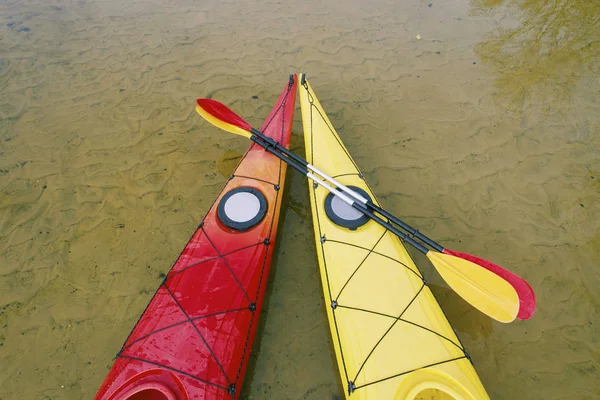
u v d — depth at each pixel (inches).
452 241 88.7
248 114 114.9
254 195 82.0
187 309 69.0
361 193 81.8
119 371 63.1
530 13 145.2
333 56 131.3
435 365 63.5
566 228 90.3
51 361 74.7
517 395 70.7
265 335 76.7
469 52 131.7
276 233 87.5
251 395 71.1
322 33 139.9
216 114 97.8
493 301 68.4
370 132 109.6
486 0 152.5
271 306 79.9
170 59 132.9
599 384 71.5
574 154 103.3
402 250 77.2
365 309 69.9
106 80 127.2
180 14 152.3
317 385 71.8
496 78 123.0
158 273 84.7
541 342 75.3
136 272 85.0
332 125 107.6
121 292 82.4
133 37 142.4
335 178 86.5
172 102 119.2
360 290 72.0
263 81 124.2
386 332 67.1
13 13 157.0
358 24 143.3
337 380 72.2
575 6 145.9
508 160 102.6
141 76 127.7
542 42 133.0
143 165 103.8
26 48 139.9
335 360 74.1
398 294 71.1
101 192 98.4
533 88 119.2
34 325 78.6
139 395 62.6
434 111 114.8
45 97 122.6
